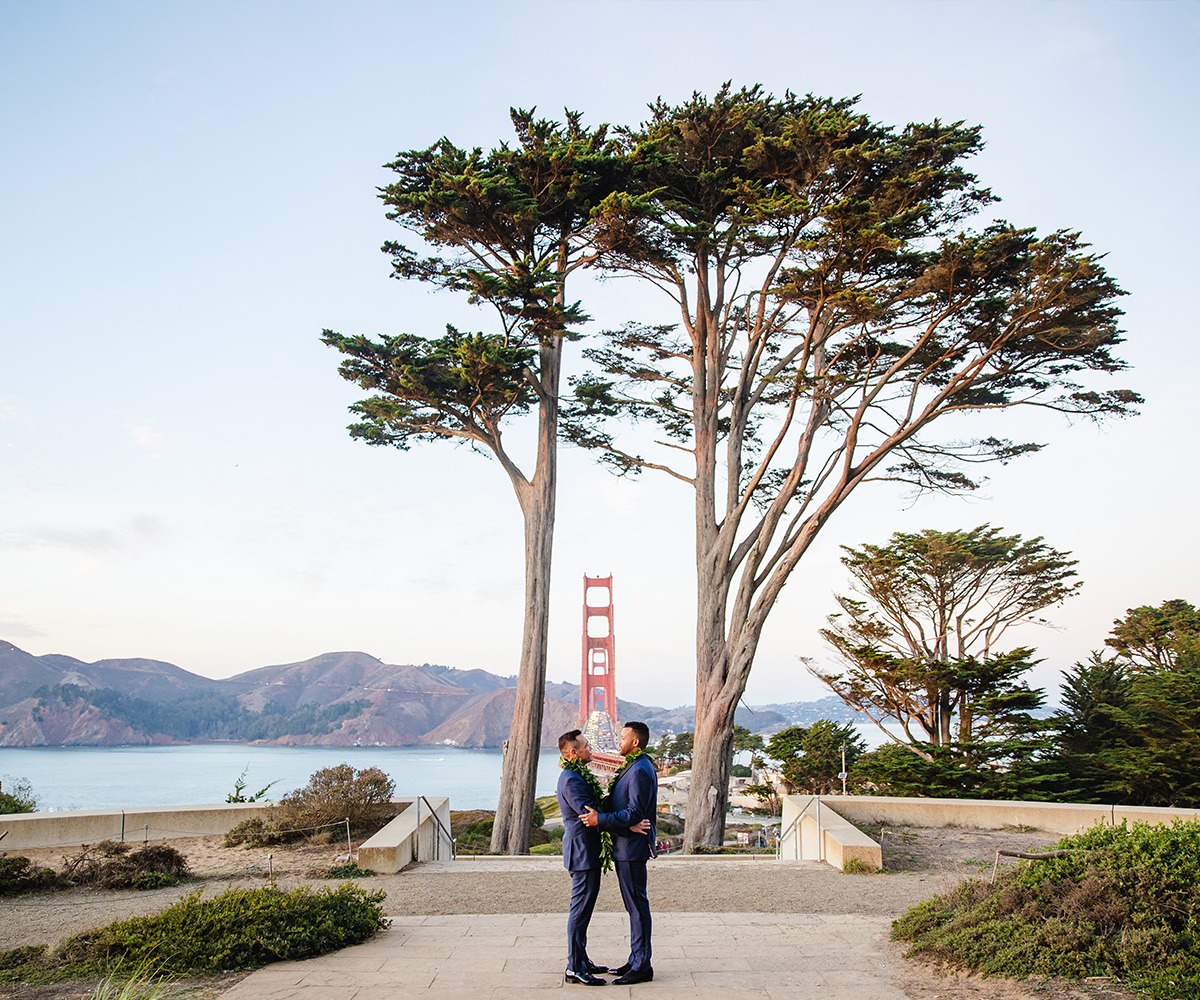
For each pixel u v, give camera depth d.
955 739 24.03
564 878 10.53
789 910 8.84
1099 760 21.47
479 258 21.69
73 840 11.83
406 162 20.61
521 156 20.02
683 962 6.05
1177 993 4.56
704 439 23.23
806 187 18.77
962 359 20.05
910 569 27.94
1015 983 5.07
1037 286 17.20
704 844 20.03
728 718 20.92
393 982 5.42
